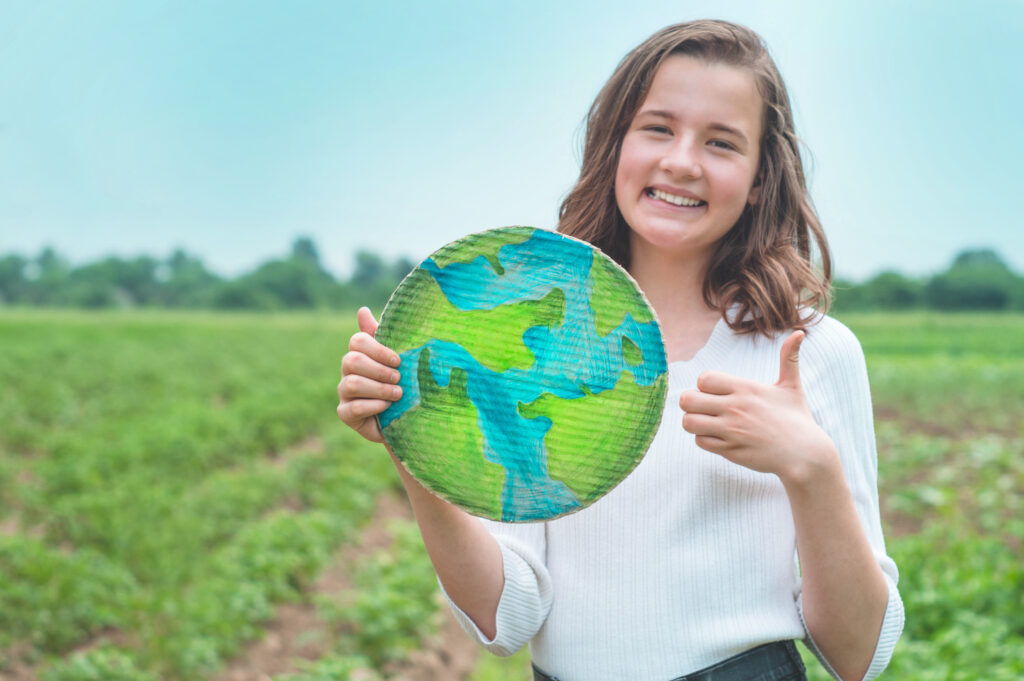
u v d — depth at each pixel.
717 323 2.01
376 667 5.77
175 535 7.23
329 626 6.21
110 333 34.09
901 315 55.78
